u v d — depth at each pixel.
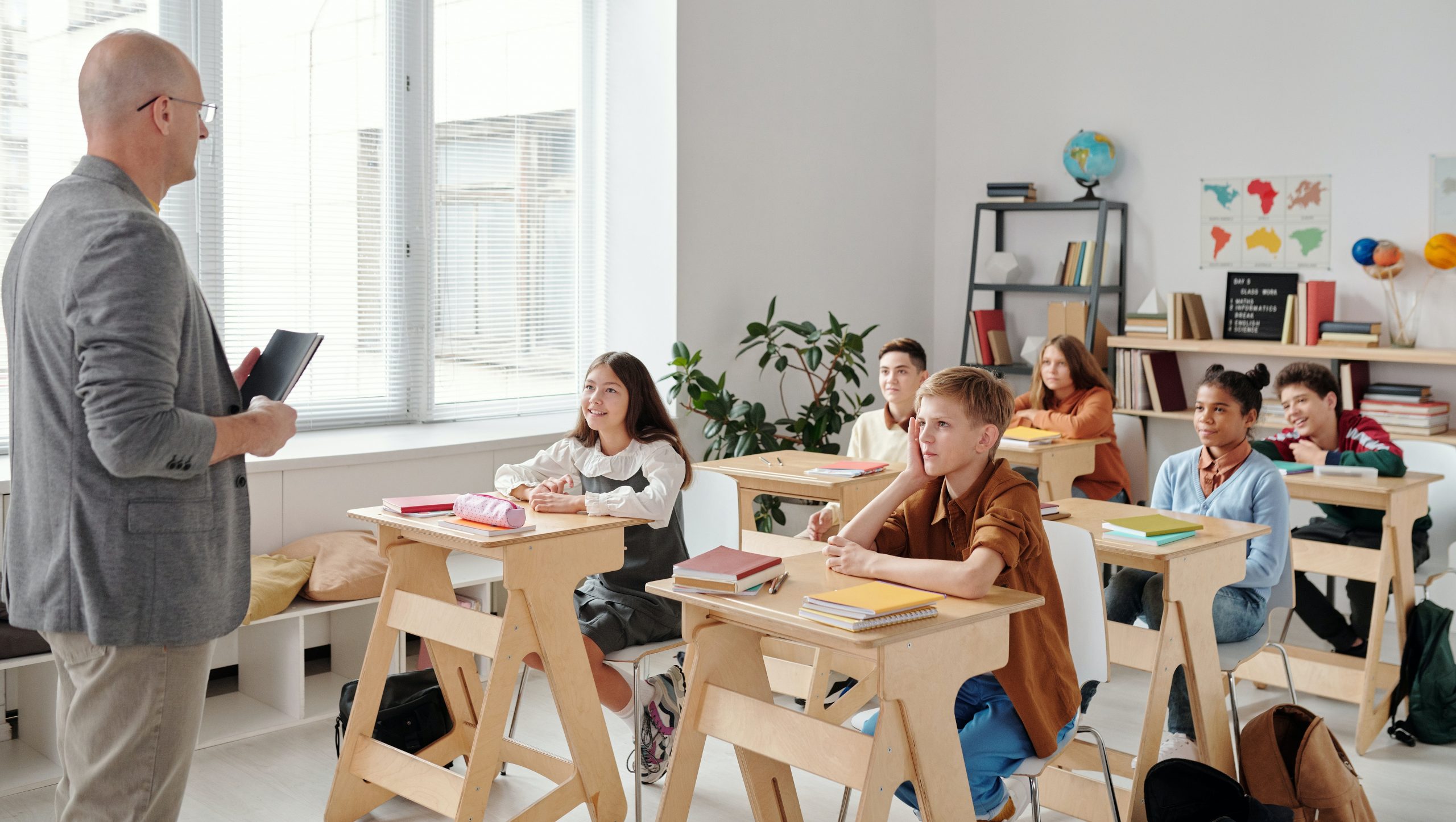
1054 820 2.67
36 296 1.72
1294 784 2.37
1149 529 2.48
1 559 3.02
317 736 3.22
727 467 3.44
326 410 4.27
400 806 2.79
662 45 4.57
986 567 1.94
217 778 2.93
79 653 1.76
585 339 4.98
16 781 2.88
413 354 4.48
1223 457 3.11
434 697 2.88
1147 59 5.06
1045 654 2.11
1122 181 5.18
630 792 2.84
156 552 1.75
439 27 4.46
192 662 1.83
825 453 4.81
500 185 4.68
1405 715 3.33
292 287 4.13
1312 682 3.42
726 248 4.77
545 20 4.75
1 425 3.48
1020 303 5.55
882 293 5.52
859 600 1.83
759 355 4.94
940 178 5.77
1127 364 4.97
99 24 3.63
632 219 4.77
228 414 1.93
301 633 3.27
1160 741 2.49
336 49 4.19
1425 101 4.37
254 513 3.58
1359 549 3.32
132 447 1.65
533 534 2.39
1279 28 4.71
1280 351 4.55
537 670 3.71
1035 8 5.39
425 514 2.57
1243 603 2.81
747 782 2.18
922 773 1.85
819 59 5.10
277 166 4.06
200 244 3.87
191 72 1.87
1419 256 4.41
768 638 3.07
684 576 2.02
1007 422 2.15
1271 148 4.75
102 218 1.69
